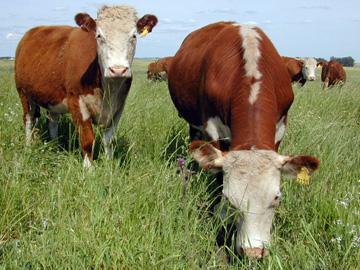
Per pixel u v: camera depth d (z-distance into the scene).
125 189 4.16
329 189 4.50
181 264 3.64
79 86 5.14
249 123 4.07
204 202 4.18
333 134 5.46
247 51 4.41
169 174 4.34
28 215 4.09
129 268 3.64
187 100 5.24
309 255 3.74
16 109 6.51
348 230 3.91
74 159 4.75
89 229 3.78
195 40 5.38
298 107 7.32
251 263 3.70
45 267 3.54
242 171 3.75
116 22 4.89
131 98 6.88
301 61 15.48
